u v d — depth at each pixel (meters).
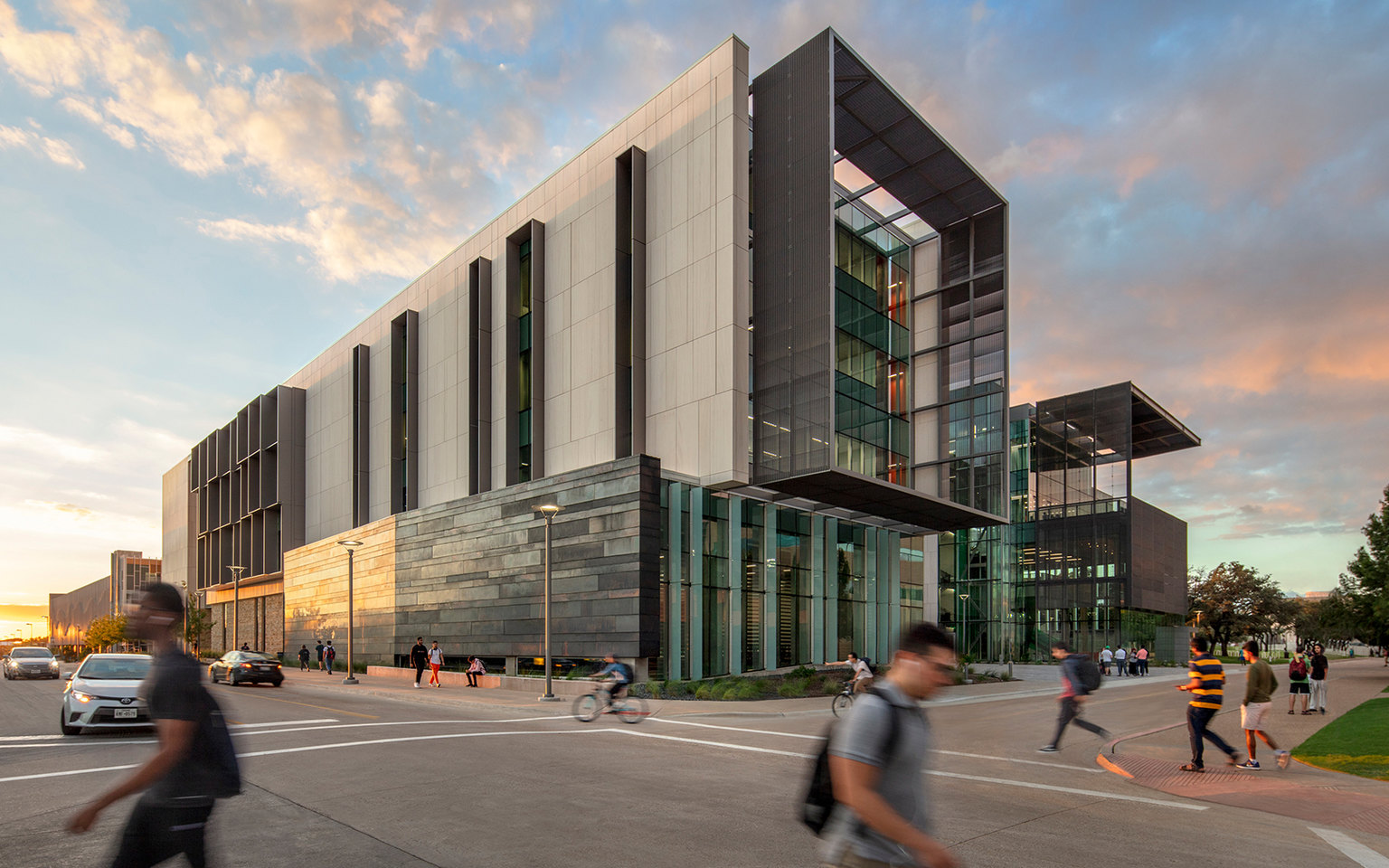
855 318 37.22
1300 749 13.09
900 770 2.92
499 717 18.50
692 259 30.83
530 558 31.03
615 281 32.81
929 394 40.06
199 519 79.44
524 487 31.84
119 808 8.18
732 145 29.78
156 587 3.63
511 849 6.82
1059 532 55.62
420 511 39.12
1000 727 16.80
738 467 28.70
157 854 3.47
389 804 8.51
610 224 33.53
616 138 34.41
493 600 32.88
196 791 3.54
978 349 38.66
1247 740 11.30
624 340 32.75
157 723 3.47
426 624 37.41
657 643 26.08
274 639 60.31
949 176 36.91
